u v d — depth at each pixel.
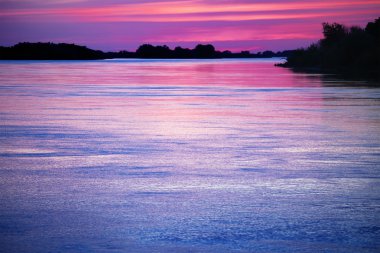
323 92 52.31
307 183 16.38
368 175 17.36
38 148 22.38
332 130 27.22
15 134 26.19
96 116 33.56
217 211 13.52
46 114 34.72
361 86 60.72
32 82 72.69
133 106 39.88
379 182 16.47
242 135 25.78
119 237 11.67
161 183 16.41
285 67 156.00
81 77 88.44
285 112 35.38
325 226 12.39
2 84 67.81
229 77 88.12
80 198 14.72
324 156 20.50
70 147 22.59
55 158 20.30
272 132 26.69
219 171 18.02
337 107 38.16
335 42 161.12
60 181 16.66
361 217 13.05
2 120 31.66
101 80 78.44
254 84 67.31
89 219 12.89
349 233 11.93
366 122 30.08
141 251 10.88
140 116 33.53
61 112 35.88
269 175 17.42
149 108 38.38
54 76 92.25
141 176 17.33
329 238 11.62
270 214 13.28
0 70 124.31
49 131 27.19
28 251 10.84
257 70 126.81
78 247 11.07
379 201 14.42
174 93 53.03
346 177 17.11
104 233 11.92
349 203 14.23
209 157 20.41
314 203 14.23
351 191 15.43
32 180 16.78
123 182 16.50
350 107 38.06
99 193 15.24
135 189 15.69
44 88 60.16
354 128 27.86
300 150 21.80
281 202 14.32
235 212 13.45
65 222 12.66
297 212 13.44
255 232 11.99
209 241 11.45
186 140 24.34
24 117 33.12
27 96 49.09
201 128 28.19
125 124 29.80
